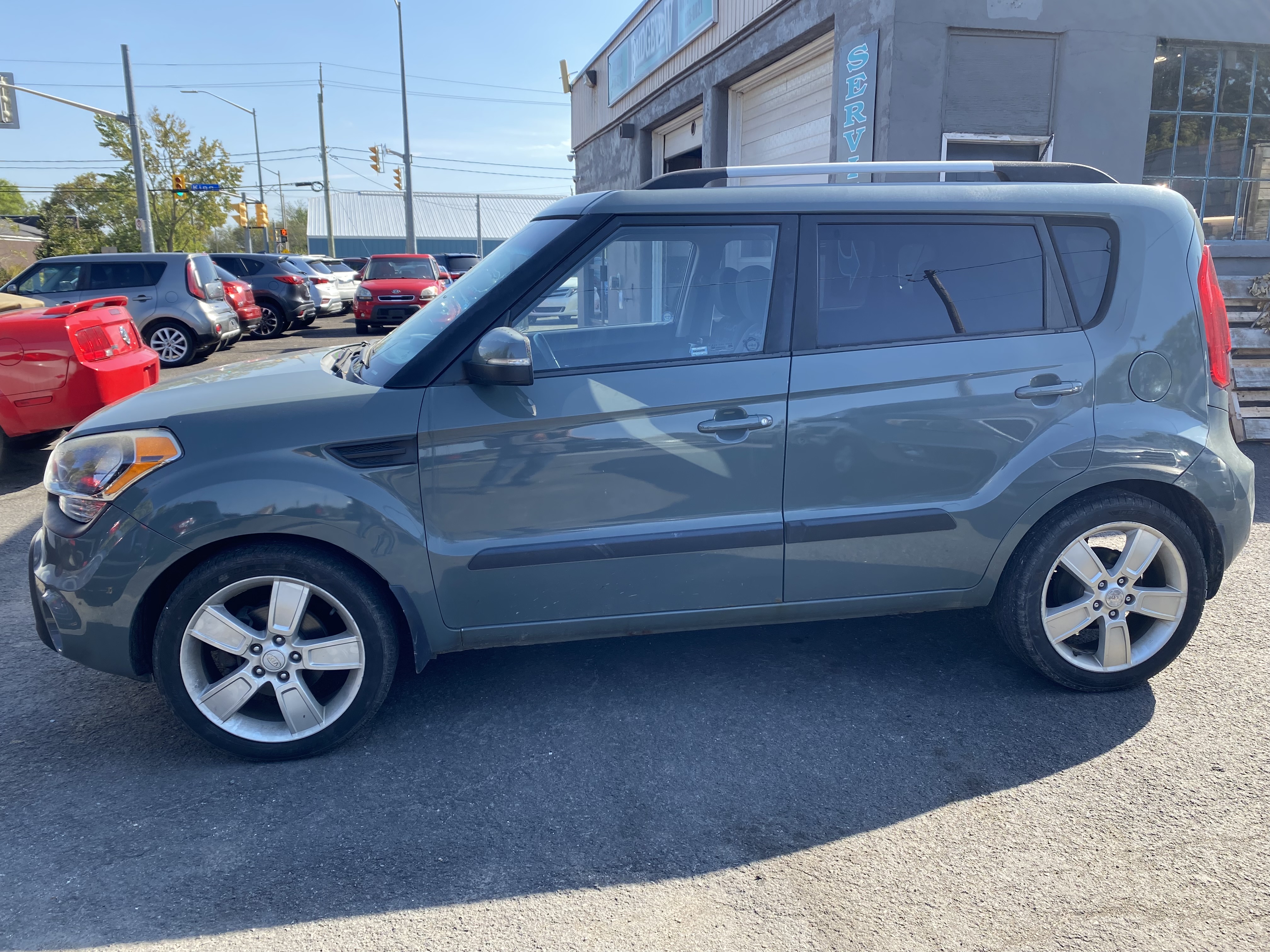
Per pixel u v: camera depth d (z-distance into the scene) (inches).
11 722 127.2
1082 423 121.9
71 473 111.4
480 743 119.0
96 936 84.5
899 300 120.5
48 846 98.3
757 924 85.0
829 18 340.5
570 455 114.1
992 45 303.4
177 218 1993.1
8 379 252.1
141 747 120.0
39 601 113.8
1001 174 130.2
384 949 82.5
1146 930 83.4
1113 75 310.5
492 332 109.2
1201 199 340.2
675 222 118.7
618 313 119.9
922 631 153.3
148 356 290.5
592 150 737.0
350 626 113.3
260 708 120.1
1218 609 159.3
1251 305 293.9
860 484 119.7
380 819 102.7
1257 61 330.0
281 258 785.6
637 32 578.2
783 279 119.0
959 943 82.1
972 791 106.2
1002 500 122.0
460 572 114.5
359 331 797.2
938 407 119.3
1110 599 125.6
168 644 110.0
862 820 101.1
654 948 82.1
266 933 84.7
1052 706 126.5
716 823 100.9
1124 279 123.7
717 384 115.8
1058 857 94.1
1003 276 122.3
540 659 143.9
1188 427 124.3
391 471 111.7
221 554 109.9
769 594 121.9
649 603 119.7
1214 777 108.0
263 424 110.7
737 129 464.4
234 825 101.8
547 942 83.1
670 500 116.8
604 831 99.8
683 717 124.9
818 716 124.3
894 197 121.6
